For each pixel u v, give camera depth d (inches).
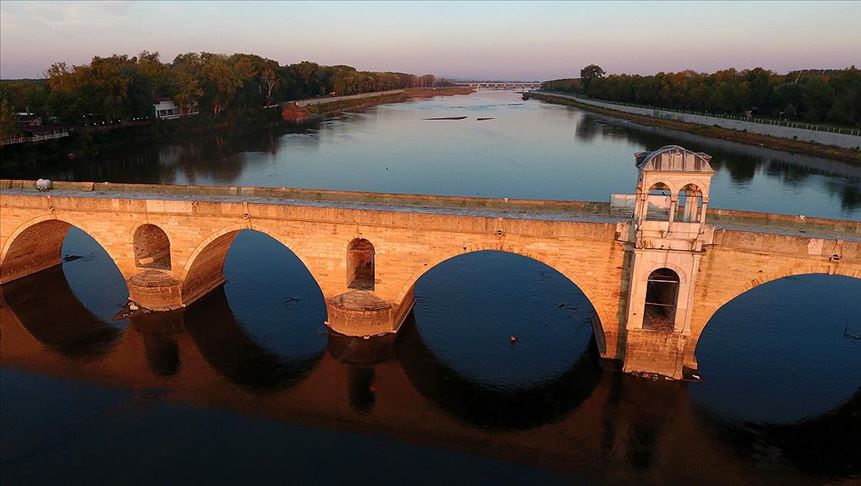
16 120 3599.9
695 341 1398.9
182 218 1679.4
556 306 1824.6
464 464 1162.6
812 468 1152.8
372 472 1136.2
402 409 1338.6
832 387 1386.6
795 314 1743.4
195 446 1207.6
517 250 1437.0
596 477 1133.1
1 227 1835.6
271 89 7140.8
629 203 1526.8
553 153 4525.1
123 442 1215.6
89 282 1993.1
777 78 6161.4
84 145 4185.5
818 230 1416.1
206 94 5905.5
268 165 4050.2
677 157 1244.5
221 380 1444.4
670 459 1181.1
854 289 1918.1
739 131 5211.6
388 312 1587.1
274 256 2239.2
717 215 1509.6
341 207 1647.4
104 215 1737.2
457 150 4650.6
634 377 1396.4
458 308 1812.3
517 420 1300.4
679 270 1298.0
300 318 1743.4
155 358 1537.9
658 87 6894.7
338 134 5703.7
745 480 1128.2
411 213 1486.2
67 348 1579.7
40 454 1177.4
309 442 1223.5
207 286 1911.9
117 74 4658.0
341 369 1492.4
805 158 4185.5
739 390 1371.8
